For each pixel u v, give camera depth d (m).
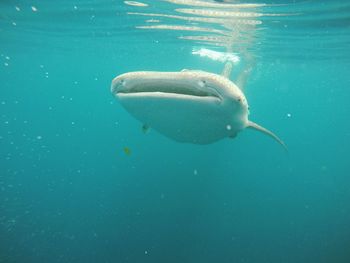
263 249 22.44
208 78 4.32
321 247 23.28
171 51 25.62
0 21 18.77
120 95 4.66
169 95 4.31
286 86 44.41
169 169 32.44
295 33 16.64
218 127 4.97
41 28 19.83
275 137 7.30
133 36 20.20
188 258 20.39
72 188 39.75
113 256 19.73
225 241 22.94
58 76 54.94
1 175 57.56
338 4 11.61
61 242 21.08
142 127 6.01
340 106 66.56
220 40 20.20
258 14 13.56
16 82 69.56
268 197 33.78
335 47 19.56
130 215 25.28
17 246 19.94
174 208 26.56
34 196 36.59
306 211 31.72
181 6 13.48
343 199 37.91
